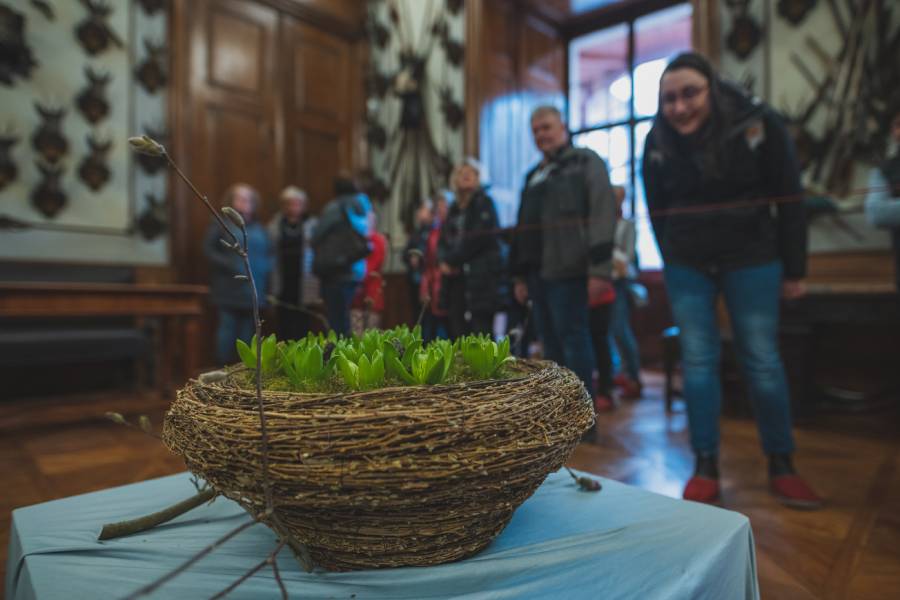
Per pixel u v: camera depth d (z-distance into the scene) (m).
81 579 0.72
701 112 1.72
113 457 2.53
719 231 1.75
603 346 3.33
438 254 2.93
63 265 4.41
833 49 3.74
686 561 0.75
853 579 1.32
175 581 0.71
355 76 6.52
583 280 2.33
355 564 0.72
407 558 0.71
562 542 0.80
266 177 5.78
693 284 1.83
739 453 2.44
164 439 0.77
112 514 0.95
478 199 2.83
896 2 3.51
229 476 0.67
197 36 5.29
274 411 0.65
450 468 0.62
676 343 3.42
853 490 1.95
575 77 6.20
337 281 3.14
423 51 5.95
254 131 5.70
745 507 1.78
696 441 1.84
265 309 4.82
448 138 5.68
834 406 3.19
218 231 4.28
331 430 0.62
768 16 3.99
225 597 0.68
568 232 2.26
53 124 4.48
